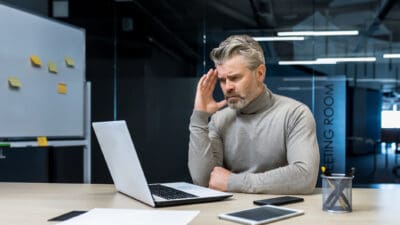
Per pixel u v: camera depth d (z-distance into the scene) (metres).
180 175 4.65
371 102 4.50
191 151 1.46
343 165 4.46
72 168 3.52
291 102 1.51
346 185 0.99
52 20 2.46
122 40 4.78
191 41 4.79
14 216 0.99
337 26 4.57
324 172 1.04
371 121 4.49
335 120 4.51
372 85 4.50
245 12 4.70
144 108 4.76
